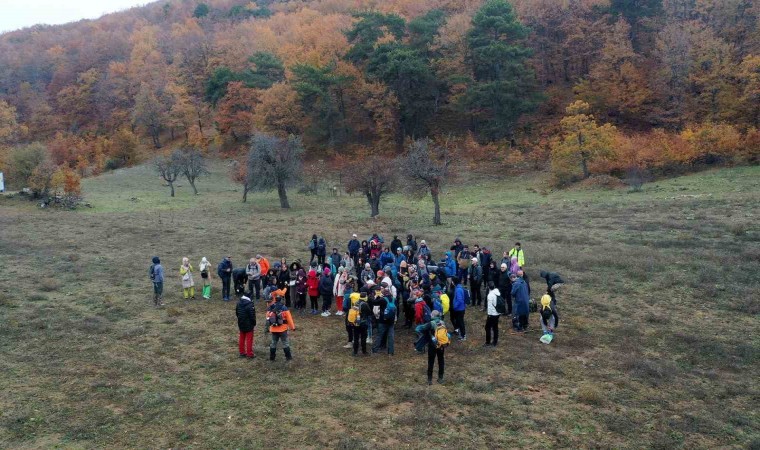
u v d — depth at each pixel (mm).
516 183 57469
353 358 13875
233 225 38062
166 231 34906
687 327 15734
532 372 12875
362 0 114750
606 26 71250
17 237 31531
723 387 12016
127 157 83688
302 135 77938
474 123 75062
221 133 85188
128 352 13906
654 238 27641
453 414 10805
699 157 49906
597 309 17609
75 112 106312
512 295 15859
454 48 74062
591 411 10922
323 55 85250
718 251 23828
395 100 70688
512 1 81312
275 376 12578
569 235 30141
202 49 103250
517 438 9883
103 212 44656
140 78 102938
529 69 67625
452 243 29156
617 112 69312
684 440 9820
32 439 9594
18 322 15961
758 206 32719
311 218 41656
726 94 56438
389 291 14500
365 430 10109
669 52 62656
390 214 43500
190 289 19469
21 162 48375
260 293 19609
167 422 10328
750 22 64875
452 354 14078
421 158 37594
